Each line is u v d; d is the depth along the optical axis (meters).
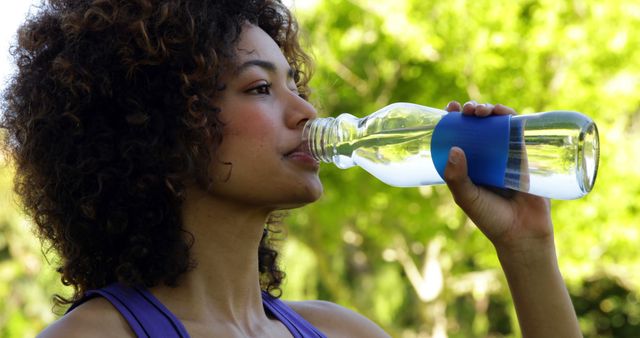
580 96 8.32
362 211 10.17
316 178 1.72
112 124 1.69
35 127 1.73
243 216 1.71
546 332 1.84
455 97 9.22
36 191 1.77
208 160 1.67
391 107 1.85
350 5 9.05
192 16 1.68
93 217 1.68
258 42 1.73
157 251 1.67
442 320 11.42
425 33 8.39
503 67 8.54
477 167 1.70
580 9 8.30
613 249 8.98
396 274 13.16
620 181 8.38
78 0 1.75
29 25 1.78
